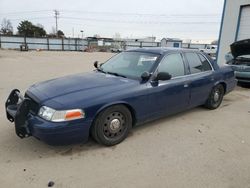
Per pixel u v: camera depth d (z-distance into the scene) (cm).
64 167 309
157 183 281
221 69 568
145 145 373
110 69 463
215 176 298
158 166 316
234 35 1262
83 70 1256
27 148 352
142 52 468
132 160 329
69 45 4566
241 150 368
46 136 307
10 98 388
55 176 290
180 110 478
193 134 421
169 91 429
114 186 274
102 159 330
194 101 499
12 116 351
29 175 290
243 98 705
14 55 2409
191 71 485
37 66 1422
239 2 1216
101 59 2134
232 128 457
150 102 403
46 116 314
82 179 286
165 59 439
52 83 392
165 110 439
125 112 374
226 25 1291
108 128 359
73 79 408
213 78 531
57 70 1241
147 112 406
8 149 348
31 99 349
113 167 312
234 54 880
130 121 385
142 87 390
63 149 352
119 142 376
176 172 304
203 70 519
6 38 3984
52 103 320
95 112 336
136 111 387
